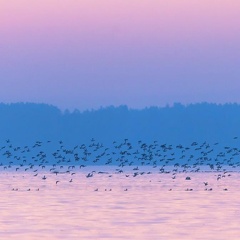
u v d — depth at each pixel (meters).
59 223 65.38
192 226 63.34
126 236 58.19
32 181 139.75
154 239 56.91
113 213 73.19
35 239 57.22
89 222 66.00
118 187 116.75
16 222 66.25
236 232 60.16
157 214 72.12
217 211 74.88
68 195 97.94
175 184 125.62
